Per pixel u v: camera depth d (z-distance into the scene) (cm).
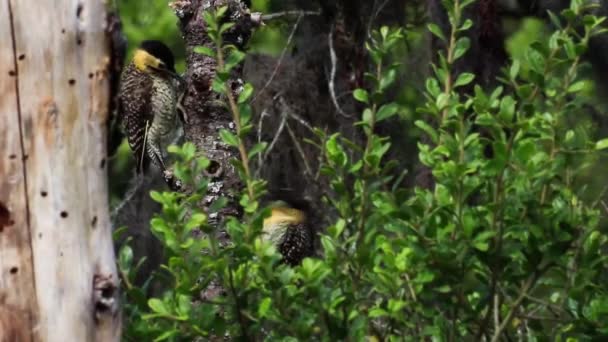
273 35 2117
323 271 1117
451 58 1176
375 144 1171
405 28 1898
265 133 1975
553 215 1123
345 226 1178
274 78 1989
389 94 1941
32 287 889
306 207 1819
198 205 1161
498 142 1091
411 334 1172
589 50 1941
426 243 1115
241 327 1122
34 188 888
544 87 1129
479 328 1155
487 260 1118
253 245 1116
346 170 1212
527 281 1146
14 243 887
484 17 1831
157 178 2005
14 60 880
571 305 1159
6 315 888
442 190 1121
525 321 1223
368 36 1828
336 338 1127
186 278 1090
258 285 1123
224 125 1227
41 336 892
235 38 1238
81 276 898
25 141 885
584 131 1155
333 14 1920
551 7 2006
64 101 891
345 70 1922
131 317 1138
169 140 1830
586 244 1152
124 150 2195
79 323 898
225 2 1232
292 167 1952
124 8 2422
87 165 900
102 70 902
